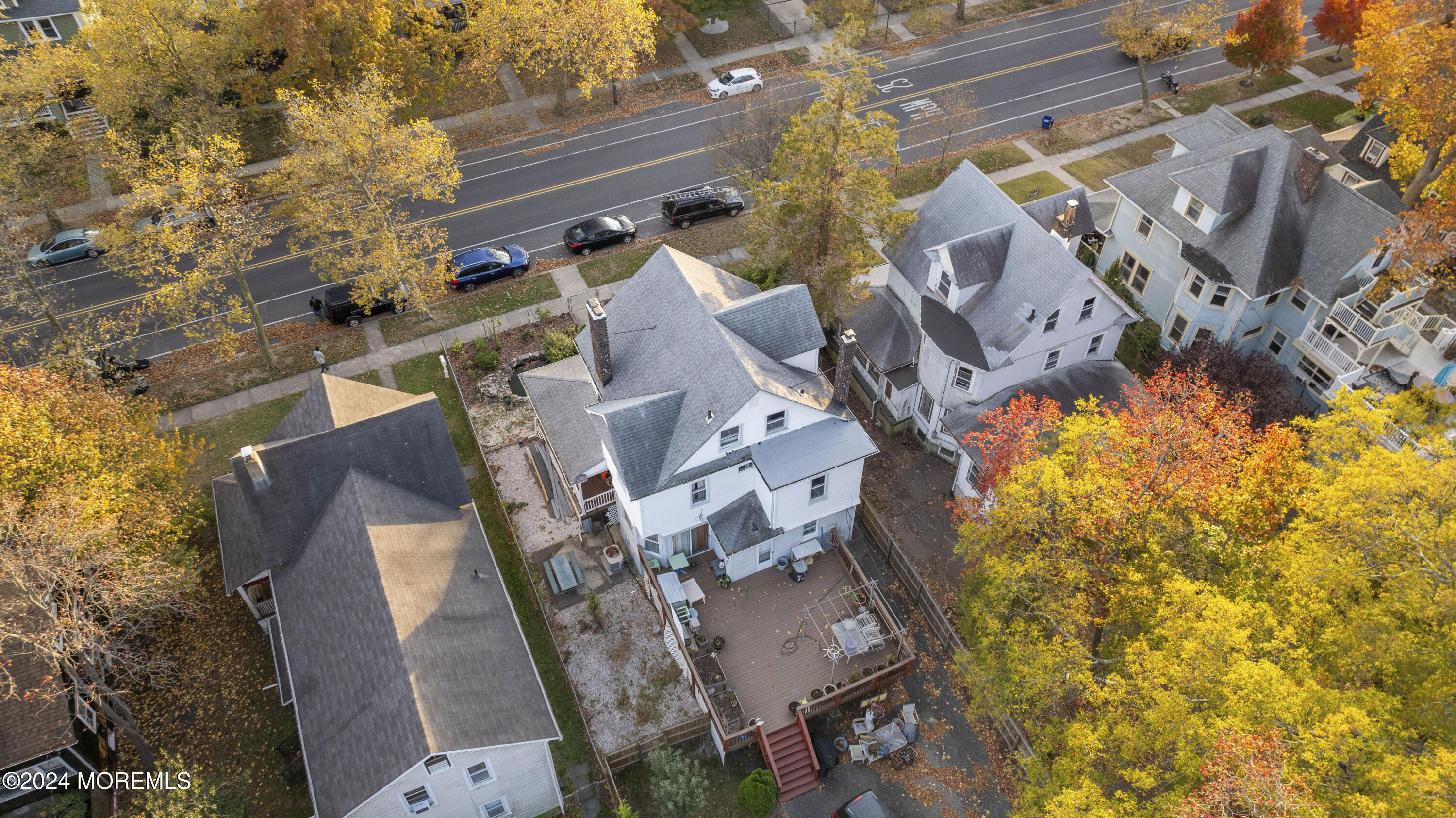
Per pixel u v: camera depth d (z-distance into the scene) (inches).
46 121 2271.2
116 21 2037.4
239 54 2182.6
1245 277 1606.8
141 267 1777.8
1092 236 2038.6
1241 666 902.4
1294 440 1197.7
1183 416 1179.3
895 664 1299.2
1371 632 936.9
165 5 2065.7
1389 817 824.3
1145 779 938.7
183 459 1585.9
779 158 1626.5
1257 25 2402.8
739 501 1416.1
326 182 1804.9
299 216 1775.3
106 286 2043.6
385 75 2204.7
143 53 2103.8
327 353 1871.3
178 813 1082.1
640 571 1473.9
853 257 1595.7
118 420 1310.3
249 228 1702.8
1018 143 2452.0
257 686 1336.1
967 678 1198.3
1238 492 1146.7
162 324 1946.4
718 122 2516.0
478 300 1996.8
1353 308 1608.0
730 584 1439.5
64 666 1167.0
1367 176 2091.5
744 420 1309.1
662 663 1364.4
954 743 1283.2
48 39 2354.8
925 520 1574.8
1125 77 2706.7
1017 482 1170.0
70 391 1285.7
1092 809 917.2
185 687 1332.4
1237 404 1344.7
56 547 1047.6
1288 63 2443.4
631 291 1492.4
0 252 1670.8
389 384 1800.0
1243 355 1777.8
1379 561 988.6
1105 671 1245.7
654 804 1218.0
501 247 2137.1
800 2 3029.0
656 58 2778.1
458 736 1034.7
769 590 1435.8
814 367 1460.4
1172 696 944.3
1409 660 944.3
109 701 1282.0
